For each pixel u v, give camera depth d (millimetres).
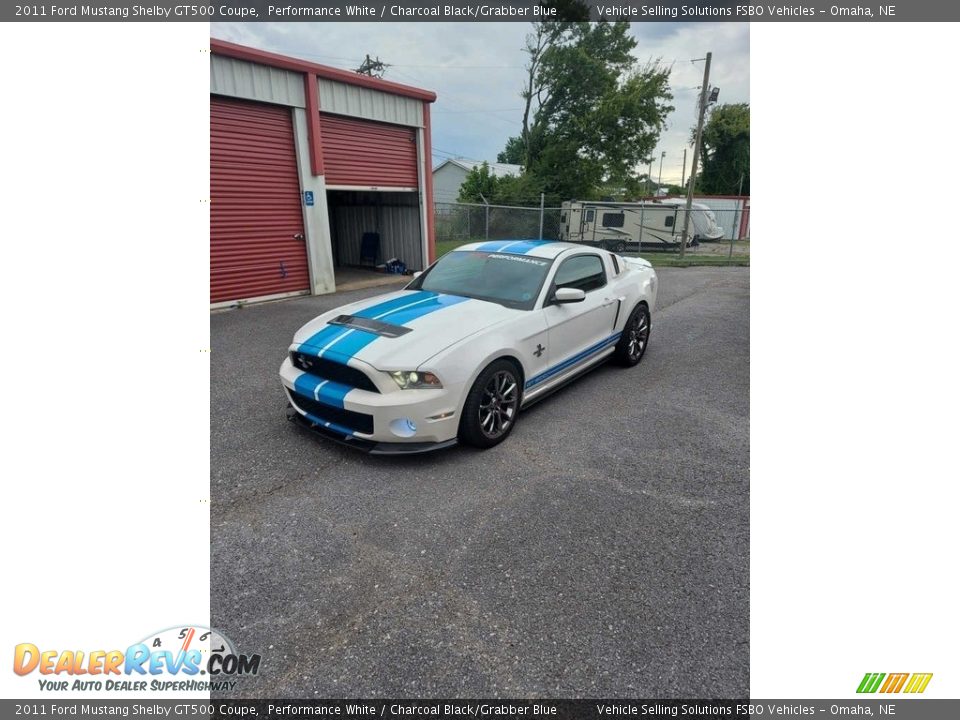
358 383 3293
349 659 1969
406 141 10984
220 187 8172
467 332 3473
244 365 5387
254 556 2506
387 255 12781
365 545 2590
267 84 8359
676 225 19594
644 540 2631
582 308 4387
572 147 25312
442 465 3363
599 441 3725
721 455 3529
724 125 44219
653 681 1882
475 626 2109
